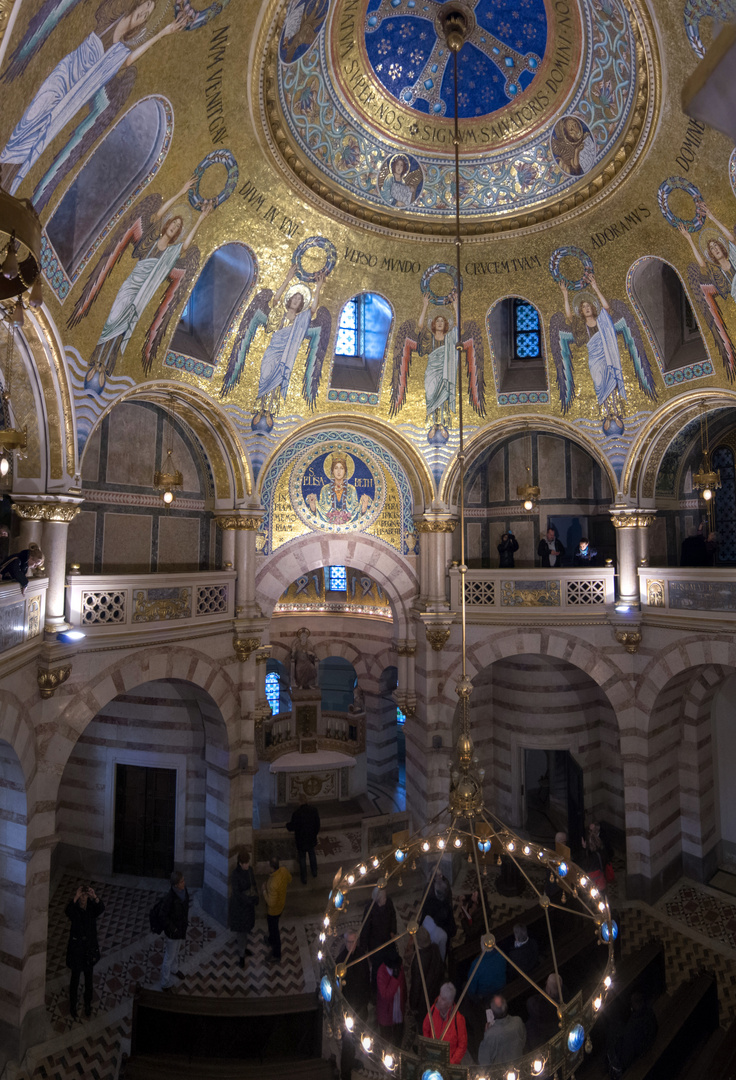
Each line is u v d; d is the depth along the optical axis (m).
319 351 14.12
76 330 10.19
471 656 15.61
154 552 14.09
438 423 15.32
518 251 12.91
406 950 9.73
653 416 14.05
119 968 11.96
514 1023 7.07
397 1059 5.00
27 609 9.59
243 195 11.20
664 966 10.93
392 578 16.50
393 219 12.36
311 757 19.23
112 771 15.62
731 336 12.09
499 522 18.05
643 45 9.07
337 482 16.34
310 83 10.29
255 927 13.38
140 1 6.90
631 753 14.80
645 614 14.52
